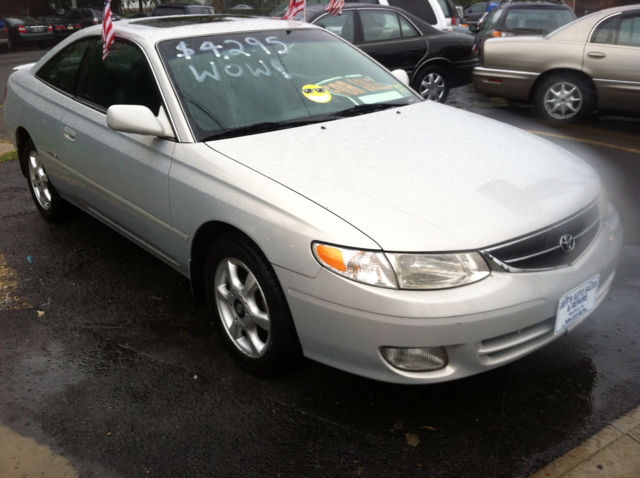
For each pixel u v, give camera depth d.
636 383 2.70
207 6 20.19
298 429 2.49
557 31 7.32
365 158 2.75
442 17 10.24
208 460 2.34
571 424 2.46
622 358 2.88
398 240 2.24
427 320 2.18
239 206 2.58
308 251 2.34
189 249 2.98
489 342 2.30
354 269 2.24
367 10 8.13
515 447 2.36
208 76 3.21
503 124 3.47
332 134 3.00
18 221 4.84
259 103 3.19
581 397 2.62
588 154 6.06
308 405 2.63
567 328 2.52
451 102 9.41
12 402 2.71
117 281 3.82
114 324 3.34
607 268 2.67
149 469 2.31
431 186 2.52
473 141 3.02
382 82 3.75
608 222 2.85
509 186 2.56
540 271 2.38
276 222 2.44
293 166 2.67
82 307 3.52
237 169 2.68
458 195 2.47
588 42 7.03
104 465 2.34
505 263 2.29
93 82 3.78
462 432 2.45
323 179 2.56
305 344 2.50
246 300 2.72
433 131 3.13
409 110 3.45
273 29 3.71
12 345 3.15
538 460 2.28
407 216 2.33
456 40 8.73
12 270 3.99
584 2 27.44
